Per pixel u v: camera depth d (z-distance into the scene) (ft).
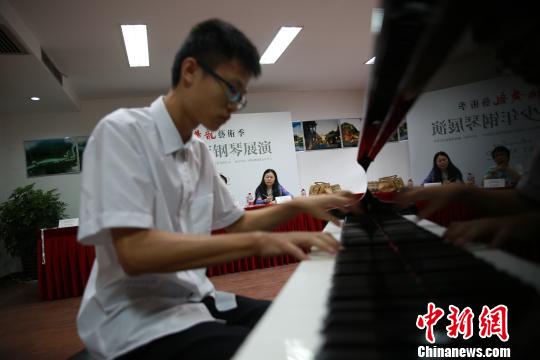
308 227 11.60
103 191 2.03
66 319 8.50
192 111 2.44
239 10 10.18
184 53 2.39
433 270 1.28
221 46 2.23
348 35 12.78
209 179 3.04
